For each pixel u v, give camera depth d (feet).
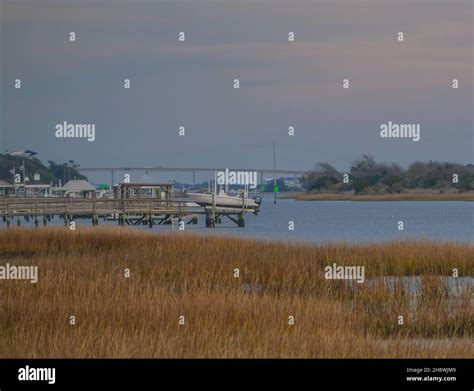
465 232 205.05
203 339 53.31
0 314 59.67
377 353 52.34
